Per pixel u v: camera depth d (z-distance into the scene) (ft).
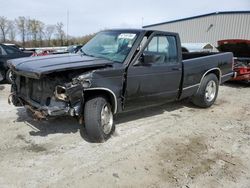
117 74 15.16
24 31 139.85
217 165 13.20
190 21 87.76
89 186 11.19
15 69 14.49
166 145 15.15
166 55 18.22
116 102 15.44
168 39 18.31
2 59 30.53
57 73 13.38
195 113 21.24
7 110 20.13
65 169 12.37
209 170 12.72
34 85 14.49
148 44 16.83
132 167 12.71
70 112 13.69
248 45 33.17
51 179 11.59
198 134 16.97
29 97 14.89
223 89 31.99
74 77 13.61
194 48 58.23
